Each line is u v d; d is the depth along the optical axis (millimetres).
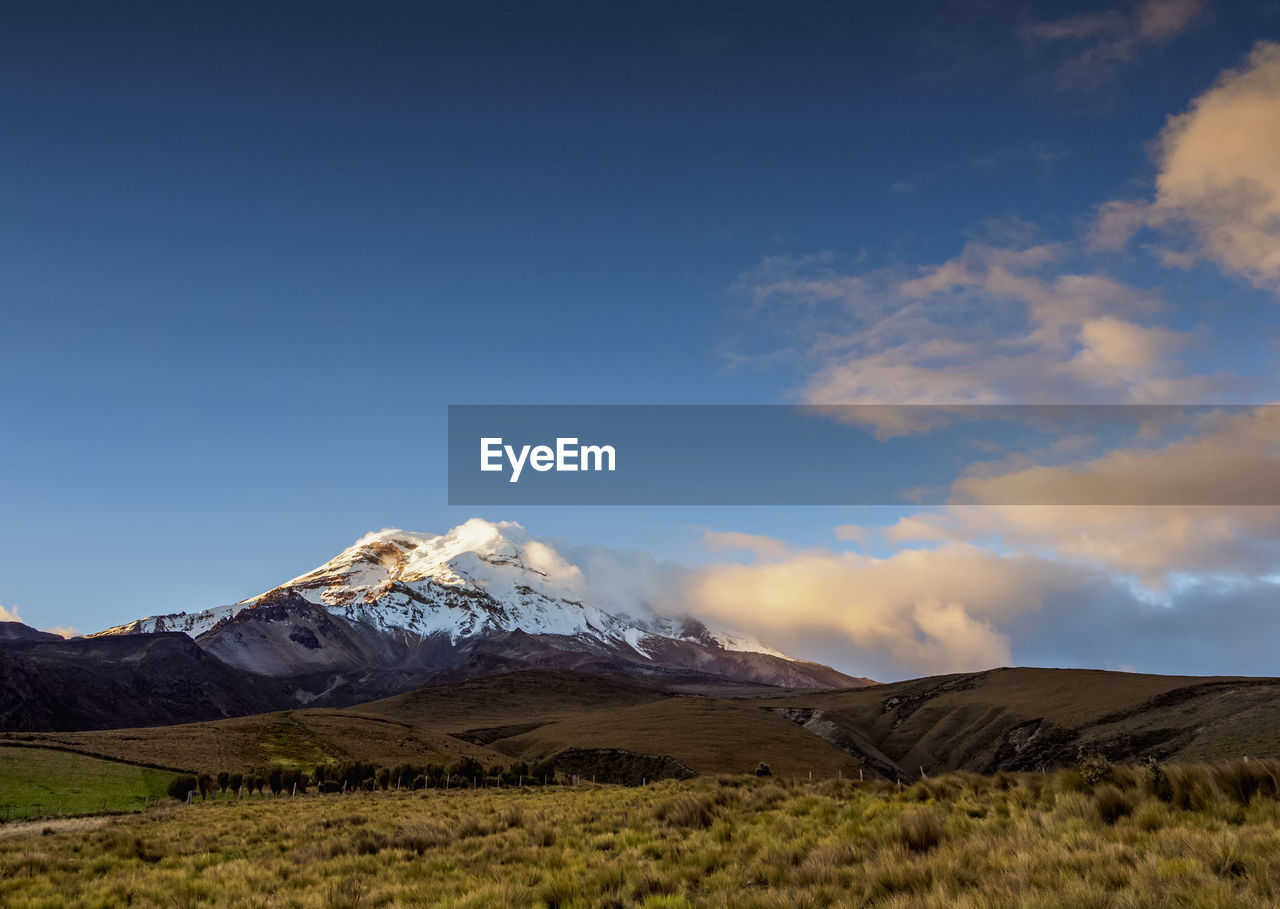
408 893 13844
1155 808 13539
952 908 9023
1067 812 14508
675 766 134125
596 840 18000
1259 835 10938
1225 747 105062
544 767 103625
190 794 71062
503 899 12289
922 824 13906
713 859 14055
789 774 136500
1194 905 8258
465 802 44062
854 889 10602
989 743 166125
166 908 15359
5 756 87562
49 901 16359
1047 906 8586
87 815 60625
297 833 28531
